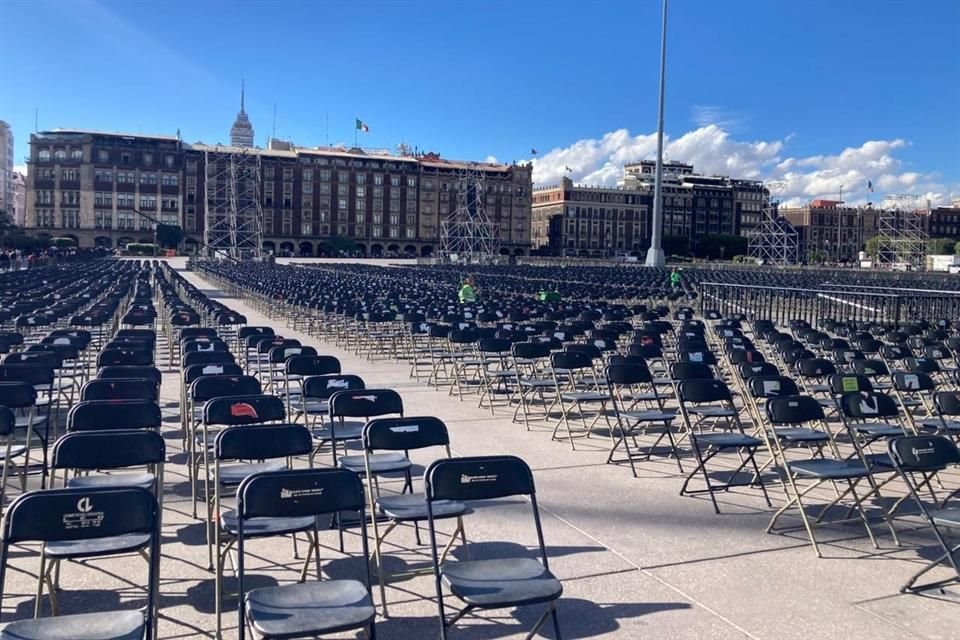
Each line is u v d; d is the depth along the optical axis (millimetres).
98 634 3566
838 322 17672
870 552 5734
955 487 7449
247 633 4379
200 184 113125
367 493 6594
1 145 148875
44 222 110312
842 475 6023
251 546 5672
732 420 10312
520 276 48219
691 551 5703
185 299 26984
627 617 4656
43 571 4270
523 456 8422
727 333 13711
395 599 4879
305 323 24156
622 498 6969
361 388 7770
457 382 12539
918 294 20953
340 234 118875
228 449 5121
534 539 5902
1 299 20812
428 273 52125
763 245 127000
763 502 6910
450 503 5281
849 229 146875
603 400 9188
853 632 4492
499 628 4512
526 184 129625
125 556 5445
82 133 110375
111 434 4969
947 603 4875
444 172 125625
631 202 136750
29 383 7152
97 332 16906
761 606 4816
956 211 145125
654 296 28266
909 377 8641
